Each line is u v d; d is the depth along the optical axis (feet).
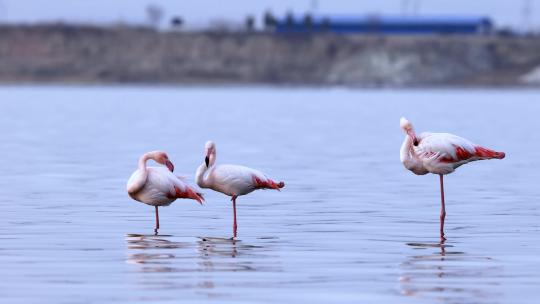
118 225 62.80
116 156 115.34
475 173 97.35
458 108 283.79
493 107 291.58
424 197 77.92
